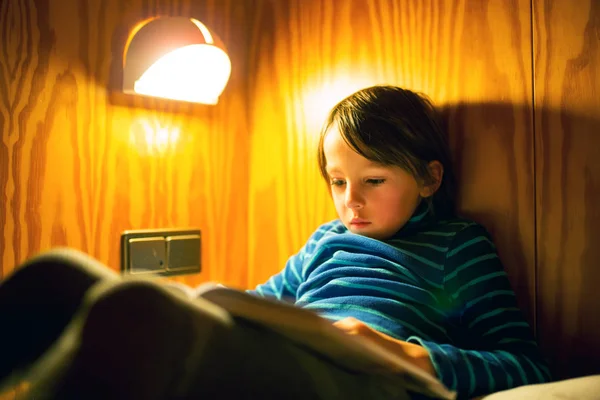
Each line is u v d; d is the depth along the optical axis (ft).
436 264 2.86
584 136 2.78
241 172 4.24
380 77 3.64
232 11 4.17
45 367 1.39
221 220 4.10
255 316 1.59
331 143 3.03
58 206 3.25
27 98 3.13
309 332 1.55
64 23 3.26
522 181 3.00
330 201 3.83
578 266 2.80
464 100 3.24
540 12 2.94
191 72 3.55
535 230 2.95
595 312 2.73
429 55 3.40
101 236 3.44
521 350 2.53
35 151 3.16
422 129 3.05
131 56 3.47
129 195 3.58
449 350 2.31
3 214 3.05
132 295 1.30
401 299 2.72
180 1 3.83
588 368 2.75
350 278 2.85
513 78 3.04
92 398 1.27
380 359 1.61
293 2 4.07
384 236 3.05
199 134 3.96
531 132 2.97
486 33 3.15
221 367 1.49
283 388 1.62
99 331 1.28
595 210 2.75
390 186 2.94
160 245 3.71
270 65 4.19
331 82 3.87
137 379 1.28
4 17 3.04
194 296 1.72
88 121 3.38
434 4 3.37
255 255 4.27
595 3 2.74
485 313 2.70
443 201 3.20
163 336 1.31
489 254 2.87
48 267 1.71
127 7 3.54
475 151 3.19
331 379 1.78
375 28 3.66
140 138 3.63
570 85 2.83
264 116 4.21
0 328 1.69
